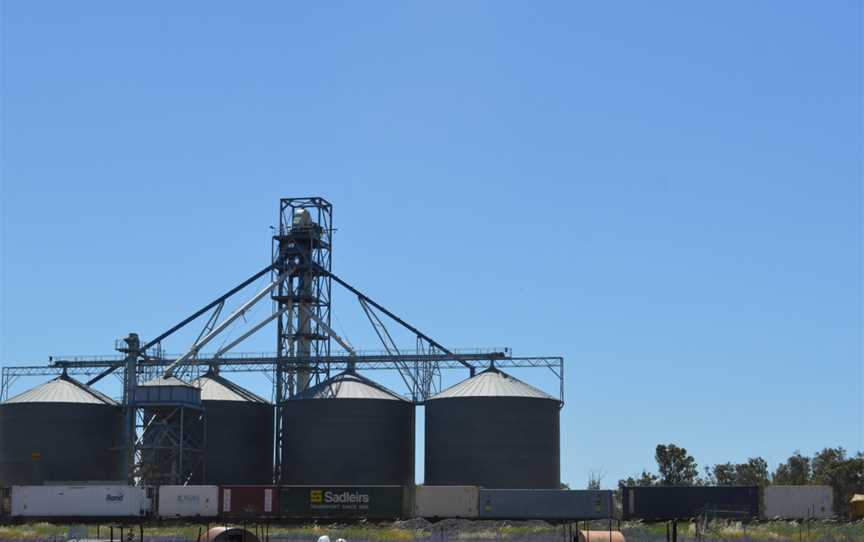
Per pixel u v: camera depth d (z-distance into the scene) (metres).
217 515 98.88
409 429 124.50
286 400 123.19
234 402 126.44
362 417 119.44
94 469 122.94
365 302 131.75
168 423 116.62
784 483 165.50
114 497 100.12
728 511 91.75
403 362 126.06
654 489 97.25
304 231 132.38
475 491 97.56
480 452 115.88
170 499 99.62
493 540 74.94
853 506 104.62
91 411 123.94
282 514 97.88
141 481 114.38
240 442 125.94
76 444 122.31
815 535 77.75
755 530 82.25
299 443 120.38
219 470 123.94
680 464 150.88
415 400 125.44
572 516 96.38
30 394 125.25
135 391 115.69
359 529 88.31
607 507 96.25
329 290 133.25
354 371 127.00
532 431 117.44
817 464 163.38
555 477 119.44
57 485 102.12
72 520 99.94
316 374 130.00
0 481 122.19
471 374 124.88
